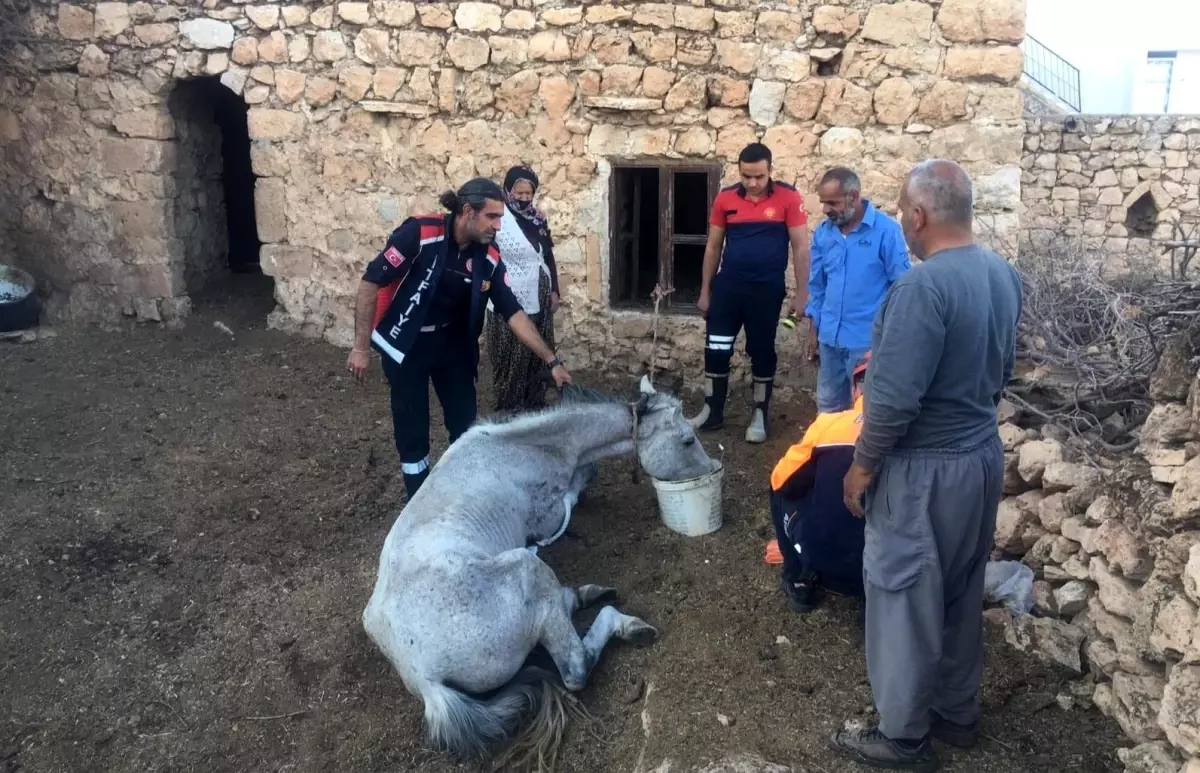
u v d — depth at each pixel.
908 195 3.09
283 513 5.53
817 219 6.98
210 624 4.57
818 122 6.85
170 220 8.46
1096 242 13.34
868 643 3.25
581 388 4.80
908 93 6.65
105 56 8.12
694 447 4.89
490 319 5.47
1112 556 3.63
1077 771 3.28
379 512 5.53
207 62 7.92
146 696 4.15
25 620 4.55
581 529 5.19
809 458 3.86
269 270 8.25
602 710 3.84
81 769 3.80
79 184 8.45
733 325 6.21
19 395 7.11
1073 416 5.11
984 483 3.09
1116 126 13.54
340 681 4.16
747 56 6.85
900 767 3.29
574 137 7.28
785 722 3.59
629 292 7.91
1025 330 6.34
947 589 3.23
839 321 5.28
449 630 3.59
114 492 5.73
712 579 4.59
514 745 3.69
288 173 7.98
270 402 7.12
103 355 8.00
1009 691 3.68
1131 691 3.37
